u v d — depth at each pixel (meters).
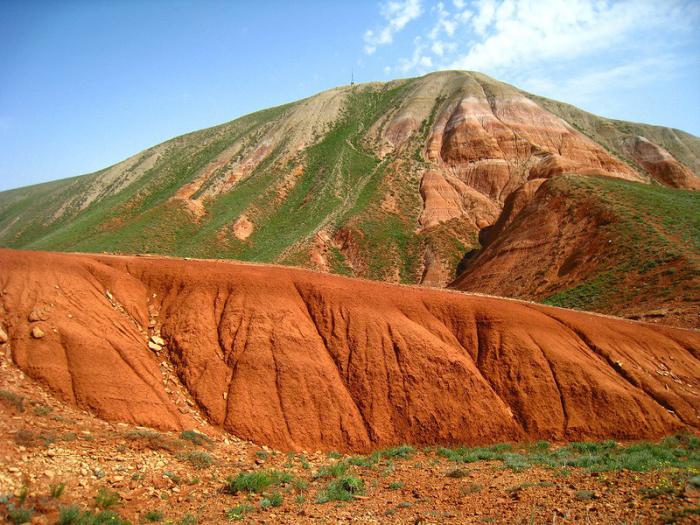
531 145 85.94
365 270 68.12
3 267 18.22
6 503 9.81
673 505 9.52
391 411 19.22
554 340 23.03
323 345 20.48
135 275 21.30
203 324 19.55
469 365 20.98
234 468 14.55
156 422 15.80
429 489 13.12
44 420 13.79
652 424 20.50
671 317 30.95
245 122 126.81
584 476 13.01
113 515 10.46
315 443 17.59
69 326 17.08
